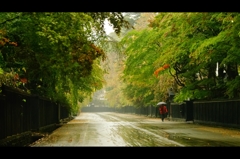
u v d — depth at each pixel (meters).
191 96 30.77
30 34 15.91
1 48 16.48
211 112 30.58
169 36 30.47
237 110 25.00
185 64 34.19
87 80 32.41
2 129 15.34
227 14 19.95
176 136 19.66
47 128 28.66
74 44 18.09
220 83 30.02
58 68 21.02
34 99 23.94
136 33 37.47
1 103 15.16
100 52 20.05
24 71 21.20
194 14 21.58
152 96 55.62
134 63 37.69
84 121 45.00
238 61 22.81
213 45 23.05
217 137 18.91
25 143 16.48
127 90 66.25
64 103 39.84
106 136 20.08
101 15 18.20
